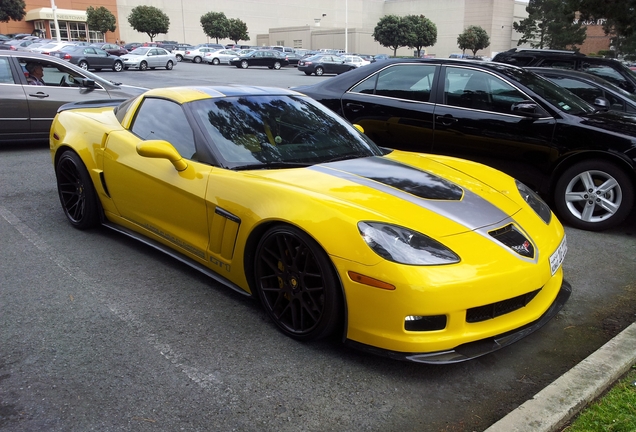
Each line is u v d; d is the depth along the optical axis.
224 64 44.25
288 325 2.81
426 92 5.58
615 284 3.65
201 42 80.38
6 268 3.64
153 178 3.44
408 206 2.67
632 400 2.32
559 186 4.87
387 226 2.45
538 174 4.98
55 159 4.45
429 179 3.07
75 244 4.11
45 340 2.74
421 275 2.29
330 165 3.20
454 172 3.32
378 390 2.40
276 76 30.47
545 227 2.90
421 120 5.54
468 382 2.49
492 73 5.23
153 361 2.58
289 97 3.96
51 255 3.88
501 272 2.43
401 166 3.28
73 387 2.37
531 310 2.63
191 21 78.81
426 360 2.33
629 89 8.53
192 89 3.80
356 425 2.17
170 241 3.49
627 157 4.44
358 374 2.51
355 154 3.50
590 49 65.00
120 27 70.06
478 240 2.53
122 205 3.84
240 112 3.56
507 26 83.69
